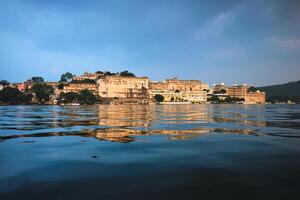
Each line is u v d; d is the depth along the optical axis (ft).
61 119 246.88
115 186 53.88
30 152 87.56
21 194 50.19
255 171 63.67
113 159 76.74
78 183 55.83
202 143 103.76
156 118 257.96
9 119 247.09
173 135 128.16
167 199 47.52
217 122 204.64
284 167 67.15
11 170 65.98
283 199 47.24
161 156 80.33
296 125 177.78
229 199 47.39
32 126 175.32
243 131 143.13
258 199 47.34
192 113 373.61
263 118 255.09
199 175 60.80
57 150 90.58
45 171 64.95
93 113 378.32
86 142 107.55
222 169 65.57
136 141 109.70
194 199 47.44
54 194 50.03
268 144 100.99
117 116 297.94
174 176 60.08
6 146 98.89
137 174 61.72
